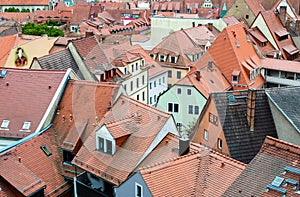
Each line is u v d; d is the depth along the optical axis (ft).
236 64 210.79
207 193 87.15
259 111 121.90
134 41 327.06
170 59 257.75
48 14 494.59
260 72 224.33
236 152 117.19
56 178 110.32
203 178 89.92
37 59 152.56
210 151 96.12
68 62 163.12
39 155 111.45
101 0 642.22
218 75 207.41
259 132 120.16
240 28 231.50
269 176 73.77
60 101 126.21
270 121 121.80
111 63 191.21
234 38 219.41
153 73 237.04
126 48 234.99
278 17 270.87
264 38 259.80
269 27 258.16
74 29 440.45
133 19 448.24
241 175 77.30
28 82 130.41
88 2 626.23
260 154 78.02
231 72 210.59
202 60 221.25
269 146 77.66
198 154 94.58
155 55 261.44
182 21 316.60
